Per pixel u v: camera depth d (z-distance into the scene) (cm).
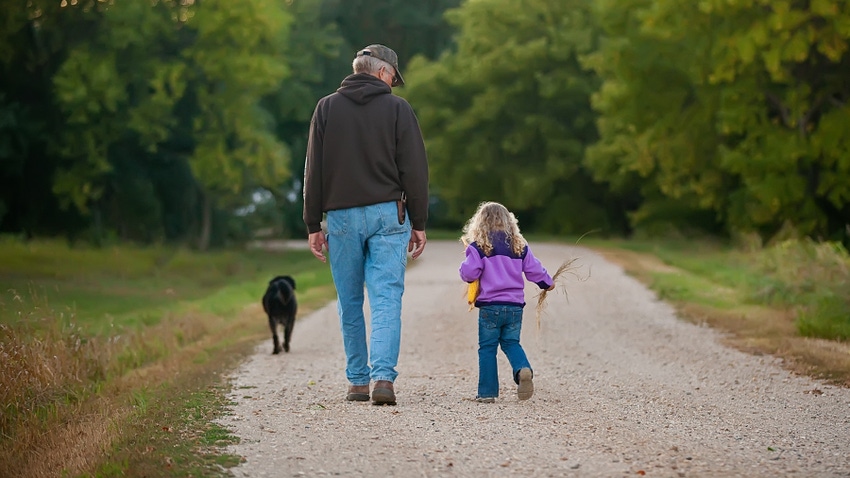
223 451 855
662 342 1823
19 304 1473
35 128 5722
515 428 952
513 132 8350
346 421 990
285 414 1041
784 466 795
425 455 834
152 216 6756
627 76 5272
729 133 4844
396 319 1101
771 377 1362
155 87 5897
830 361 1457
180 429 953
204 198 7100
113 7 5688
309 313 2588
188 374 1448
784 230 4422
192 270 4688
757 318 2094
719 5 4175
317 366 1557
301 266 5103
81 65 5641
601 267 4056
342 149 1092
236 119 6438
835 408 1100
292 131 9606
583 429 952
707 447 869
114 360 1515
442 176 8800
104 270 4400
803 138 4388
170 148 6825
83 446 907
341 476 770
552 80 8056
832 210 4712
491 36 8456
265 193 8181
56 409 1125
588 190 8494
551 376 1402
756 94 4544
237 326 2241
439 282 3550
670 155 5278
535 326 2112
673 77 5225
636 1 5206
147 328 1984
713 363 1526
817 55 4453
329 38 9300
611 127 6794
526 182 8050
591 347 1766
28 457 954
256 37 6306
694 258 4391
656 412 1065
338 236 1106
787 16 4019
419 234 1123
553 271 3838
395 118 1096
